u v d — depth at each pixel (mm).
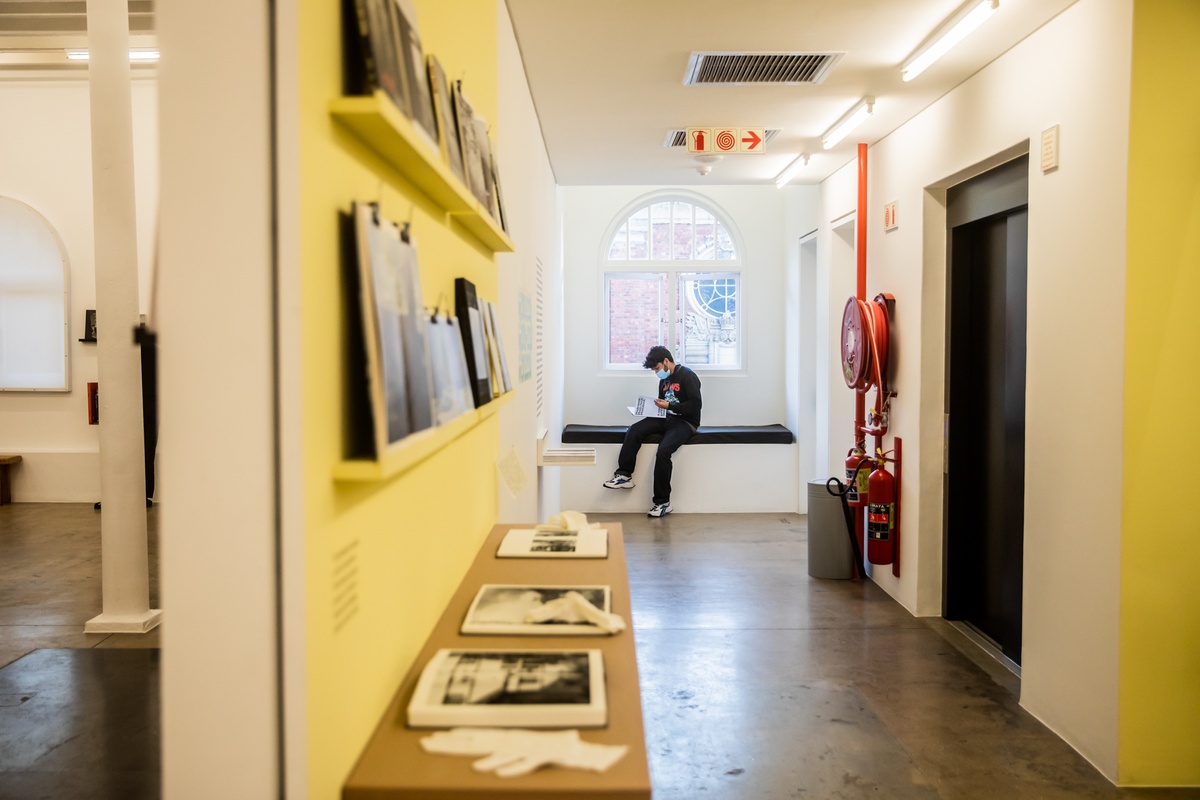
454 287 1928
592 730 1211
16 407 7477
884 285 5023
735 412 8359
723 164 5906
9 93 7270
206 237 1009
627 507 7848
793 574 5555
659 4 3123
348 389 1176
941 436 4508
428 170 1408
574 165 5949
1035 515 3230
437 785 1076
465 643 1572
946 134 4102
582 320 8391
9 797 2449
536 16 3223
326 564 1089
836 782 2758
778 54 3615
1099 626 2805
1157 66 2629
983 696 3477
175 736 1042
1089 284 2854
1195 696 2688
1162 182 2641
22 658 3691
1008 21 3131
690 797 2664
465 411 1723
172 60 1003
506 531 2609
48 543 5969
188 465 1022
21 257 7375
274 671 1028
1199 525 2660
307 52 1016
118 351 4016
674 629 4398
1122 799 2625
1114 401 2711
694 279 8445
